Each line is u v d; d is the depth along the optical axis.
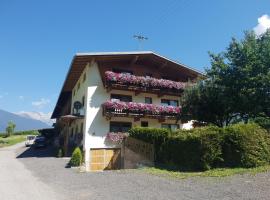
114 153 27.19
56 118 59.97
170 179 14.16
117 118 28.50
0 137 74.19
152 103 31.30
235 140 14.99
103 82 28.58
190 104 22.05
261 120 18.42
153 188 12.40
